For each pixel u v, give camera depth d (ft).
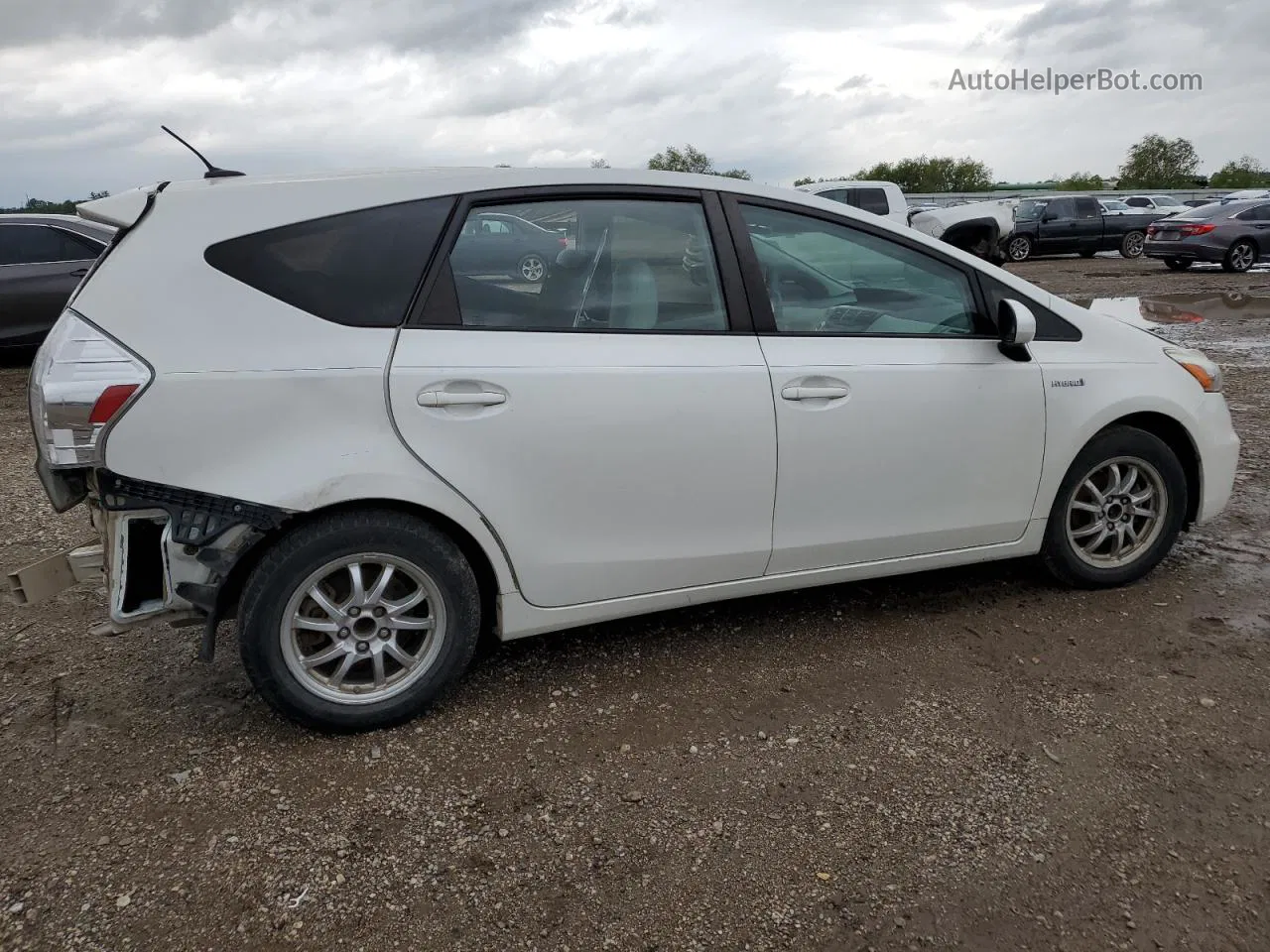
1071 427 11.40
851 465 10.41
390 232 9.00
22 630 11.68
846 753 8.86
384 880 7.27
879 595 12.38
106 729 9.38
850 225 10.79
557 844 7.66
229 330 8.38
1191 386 12.23
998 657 10.62
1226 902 6.95
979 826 7.81
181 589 8.36
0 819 7.99
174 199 8.61
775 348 10.09
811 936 6.70
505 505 9.13
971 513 11.18
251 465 8.30
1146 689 9.84
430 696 9.35
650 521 9.77
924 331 10.92
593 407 9.27
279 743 9.09
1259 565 13.01
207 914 6.91
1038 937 6.66
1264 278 56.49
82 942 6.64
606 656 10.83
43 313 29.58
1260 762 8.58
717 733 9.23
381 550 8.83
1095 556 12.21
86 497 8.87
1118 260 77.36
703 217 10.11
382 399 8.59
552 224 9.54
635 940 6.68
